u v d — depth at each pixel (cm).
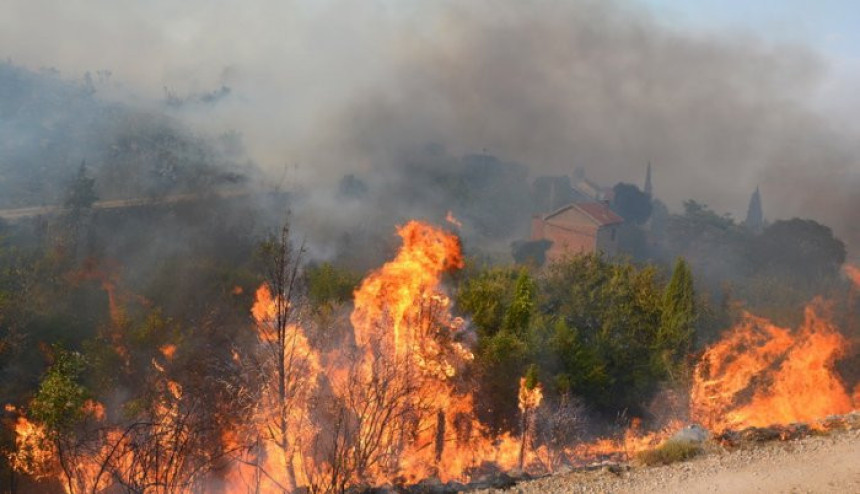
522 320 3338
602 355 3712
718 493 1274
